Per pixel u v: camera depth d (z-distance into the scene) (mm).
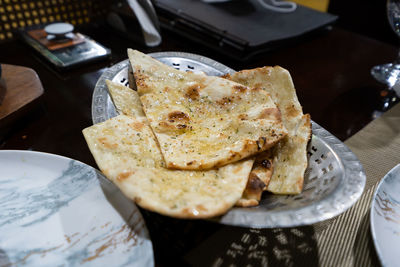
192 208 272
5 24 613
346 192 282
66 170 328
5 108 396
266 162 334
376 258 300
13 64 506
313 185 310
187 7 654
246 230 315
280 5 729
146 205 275
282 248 304
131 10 568
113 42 586
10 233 289
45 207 304
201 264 289
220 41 569
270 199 310
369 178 370
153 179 300
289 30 612
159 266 287
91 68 515
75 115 429
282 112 371
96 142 320
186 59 452
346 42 671
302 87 517
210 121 369
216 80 396
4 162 330
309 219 262
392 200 316
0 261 277
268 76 394
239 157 324
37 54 533
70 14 683
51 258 279
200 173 318
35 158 333
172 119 362
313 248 305
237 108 376
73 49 532
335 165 312
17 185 319
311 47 632
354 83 539
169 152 326
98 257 276
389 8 516
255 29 598
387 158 397
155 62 414
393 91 524
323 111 471
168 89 389
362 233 318
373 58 619
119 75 419
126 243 280
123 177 294
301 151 332
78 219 297
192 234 308
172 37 615
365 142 418
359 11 1089
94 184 316
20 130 399
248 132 345
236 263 292
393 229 297
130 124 347
